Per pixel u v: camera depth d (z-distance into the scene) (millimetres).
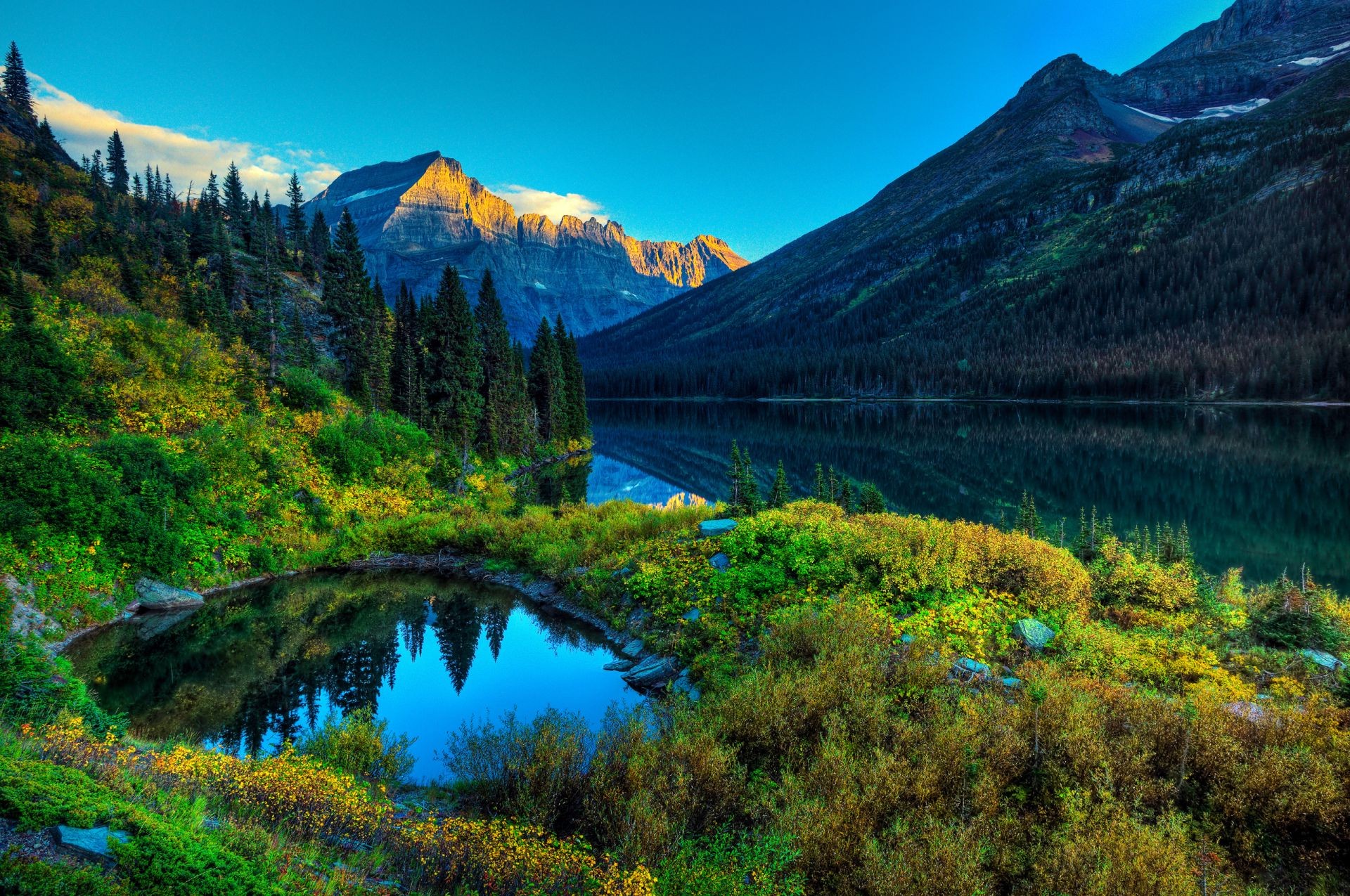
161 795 7297
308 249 83688
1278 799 7633
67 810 5543
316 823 8070
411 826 8500
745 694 11539
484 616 22828
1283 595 15719
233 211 82250
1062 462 60531
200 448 29484
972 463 61812
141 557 23344
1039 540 20094
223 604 23938
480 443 57250
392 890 6891
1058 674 11992
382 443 39938
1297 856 7359
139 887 4812
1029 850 7562
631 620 20375
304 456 35188
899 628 14555
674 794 8992
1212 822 7930
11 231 40219
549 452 73812
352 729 12070
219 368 39219
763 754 10617
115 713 15180
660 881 7133
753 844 8062
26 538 20422
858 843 7691
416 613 23172
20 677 11883
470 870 7508
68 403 27828
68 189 64312
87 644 19859
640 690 16406
